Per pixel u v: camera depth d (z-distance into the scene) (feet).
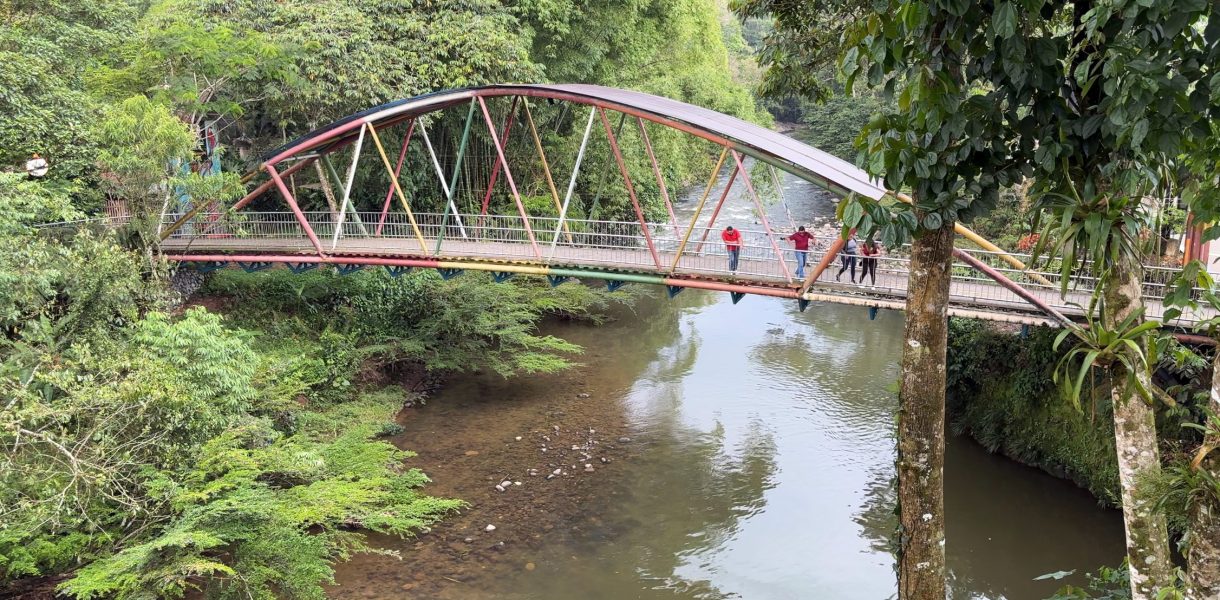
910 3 20.79
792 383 82.84
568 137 132.67
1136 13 17.54
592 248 77.92
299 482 53.26
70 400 39.19
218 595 40.60
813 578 49.75
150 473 40.91
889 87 23.73
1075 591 30.60
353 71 89.66
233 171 79.10
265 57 84.38
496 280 75.41
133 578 36.14
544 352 92.79
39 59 61.57
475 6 100.99
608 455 66.44
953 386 71.56
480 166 121.80
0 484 35.50
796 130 249.34
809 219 148.87
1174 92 17.97
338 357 75.20
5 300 43.80
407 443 67.87
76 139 63.72
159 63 78.02
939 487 27.58
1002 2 19.52
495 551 51.93
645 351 94.58
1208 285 20.26
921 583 27.76
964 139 22.98
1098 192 21.72
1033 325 57.57
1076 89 21.33
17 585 39.96
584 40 119.55
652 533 54.75
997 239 89.97
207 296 81.61
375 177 104.73
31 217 49.65
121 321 51.93
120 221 71.51
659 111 62.59
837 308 113.39
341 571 49.06
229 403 47.80
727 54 245.65
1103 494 56.49
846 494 60.34
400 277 88.63
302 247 80.59
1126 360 20.16
